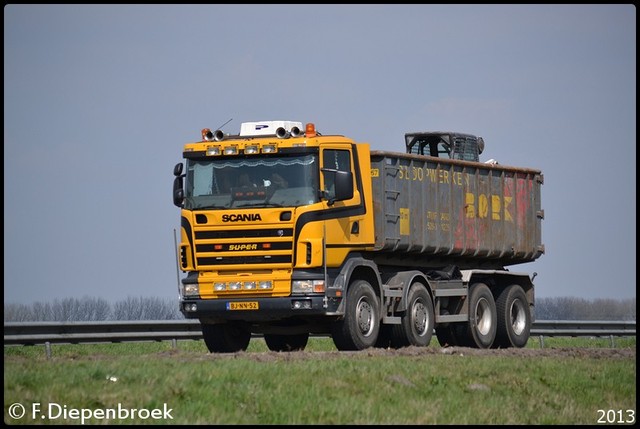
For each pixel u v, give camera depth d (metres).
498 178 59.09
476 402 34.66
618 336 73.25
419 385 35.84
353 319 46.72
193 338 54.97
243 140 46.12
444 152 56.97
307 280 44.62
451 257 56.16
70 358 40.00
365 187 48.16
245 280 45.09
